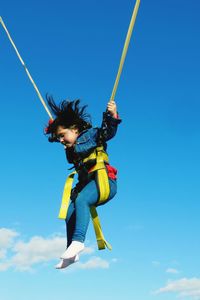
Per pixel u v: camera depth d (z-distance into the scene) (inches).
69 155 232.5
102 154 227.5
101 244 223.5
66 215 227.5
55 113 237.8
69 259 211.2
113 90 225.9
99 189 219.9
